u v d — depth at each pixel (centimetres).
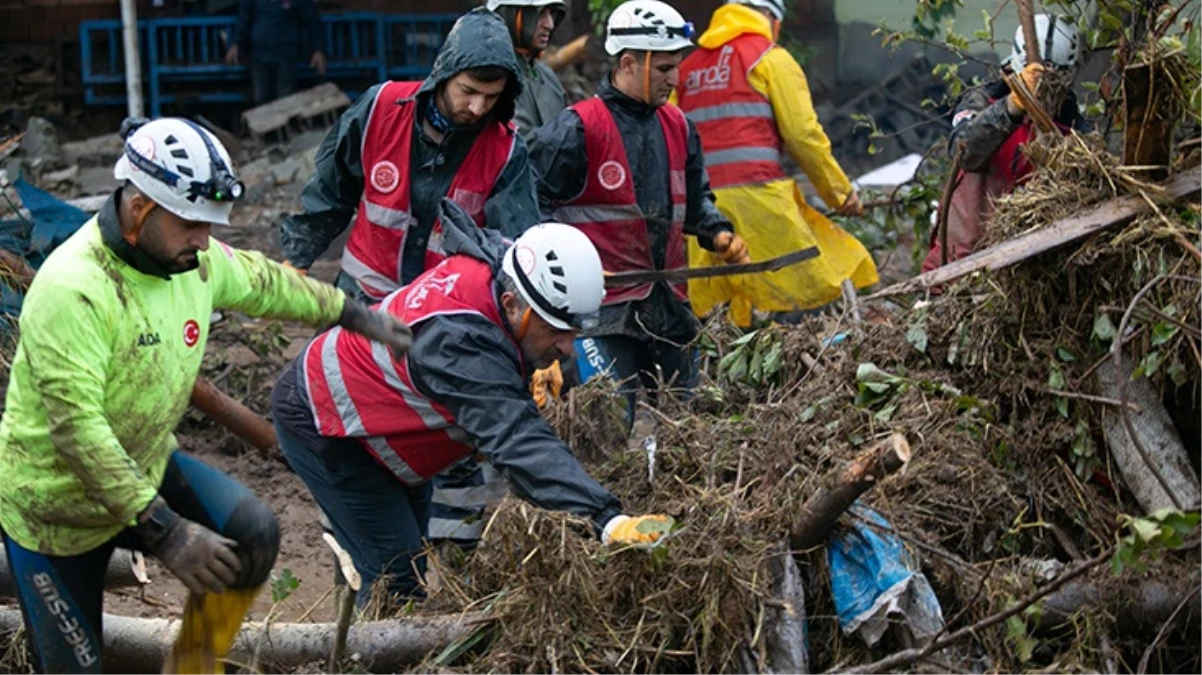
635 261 782
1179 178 575
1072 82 745
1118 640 541
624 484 618
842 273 938
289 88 1820
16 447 470
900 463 493
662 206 785
